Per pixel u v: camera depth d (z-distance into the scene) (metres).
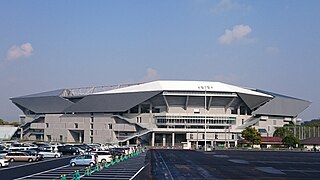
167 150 119.25
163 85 156.88
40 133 187.50
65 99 175.50
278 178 41.16
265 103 169.62
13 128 191.50
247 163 62.78
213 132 161.50
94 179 37.19
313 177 42.72
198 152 105.19
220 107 165.50
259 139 147.38
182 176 41.44
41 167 50.59
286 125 170.62
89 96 167.25
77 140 177.75
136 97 157.38
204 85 157.88
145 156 80.44
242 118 167.75
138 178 38.66
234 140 161.88
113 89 169.50
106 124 166.75
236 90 159.75
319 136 157.12
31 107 191.25
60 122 178.62
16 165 54.00
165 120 159.75
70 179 36.47
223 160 69.94
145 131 160.00
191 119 160.50
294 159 76.50
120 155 72.06
